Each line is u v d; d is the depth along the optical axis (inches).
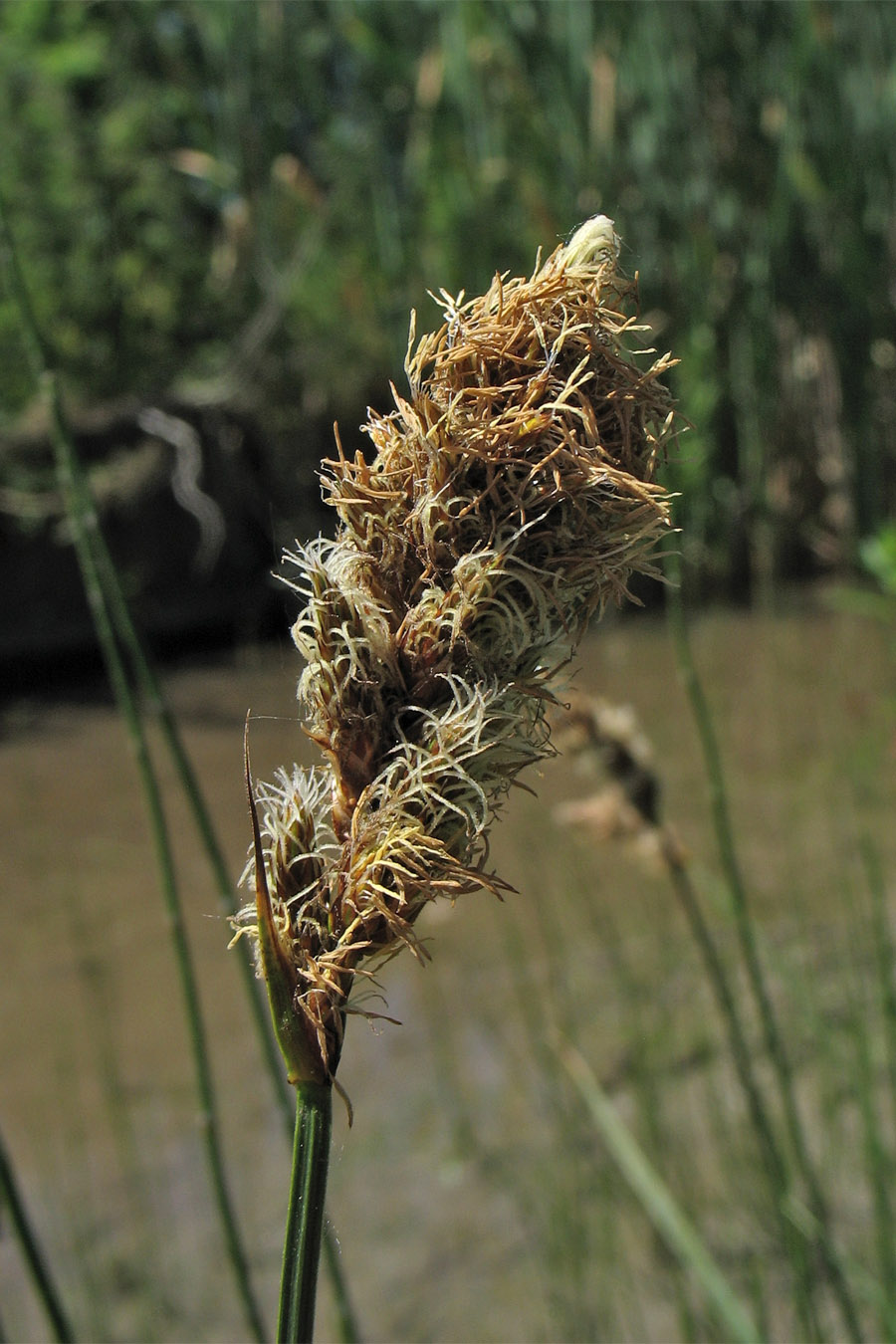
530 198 139.4
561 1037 91.1
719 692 242.7
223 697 307.7
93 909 193.3
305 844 26.5
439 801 25.3
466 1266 111.1
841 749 168.2
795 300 142.4
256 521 343.0
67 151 348.2
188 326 348.2
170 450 335.9
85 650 339.9
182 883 203.2
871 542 113.7
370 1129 131.3
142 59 343.0
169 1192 126.0
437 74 160.7
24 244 348.2
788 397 145.2
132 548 336.5
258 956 26.3
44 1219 122.3
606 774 77.2
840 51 155.8
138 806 240.7
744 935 75.5
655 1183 76.3
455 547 25.6
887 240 147.6
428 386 25.9
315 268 277.6
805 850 170.4
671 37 154.6
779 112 147.9
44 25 355.3
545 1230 111.7
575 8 152.0
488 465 25.0
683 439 66.8
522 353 25.5
